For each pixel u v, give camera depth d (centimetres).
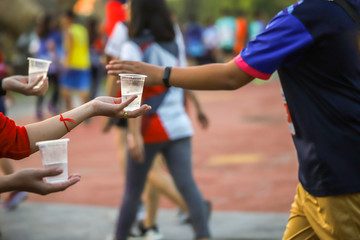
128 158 877
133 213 883
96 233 1110
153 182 976
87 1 5081
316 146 521
